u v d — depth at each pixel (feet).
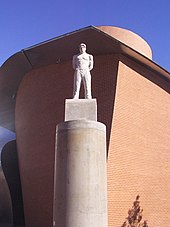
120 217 44.93
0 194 65.87
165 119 55.67
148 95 52.54
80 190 26.45
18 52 50.37
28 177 54.44
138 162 48.55
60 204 26.78
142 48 61.72
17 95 61.52
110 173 44.37
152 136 52.08
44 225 50.42
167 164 54.39
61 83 51.93
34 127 54.44
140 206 47.96
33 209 52.80
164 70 51.49
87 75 34.65
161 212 51.70
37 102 54.70
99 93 47.34
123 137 46.75
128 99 48.52
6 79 60.90
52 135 51.06
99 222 26.43
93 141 28.17
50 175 50.16
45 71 54.70
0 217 65.46
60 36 44.86
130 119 48.34
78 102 32.19
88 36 44.32
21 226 63.00
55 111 51.49
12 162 65.41
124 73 48.42
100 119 46.16
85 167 27.14
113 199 44.32
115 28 59.88
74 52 49.44
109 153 44.50
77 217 25.81
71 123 28.63
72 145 27.89
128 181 46.57
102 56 48.83
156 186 51.34
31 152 54.34
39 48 48.67
